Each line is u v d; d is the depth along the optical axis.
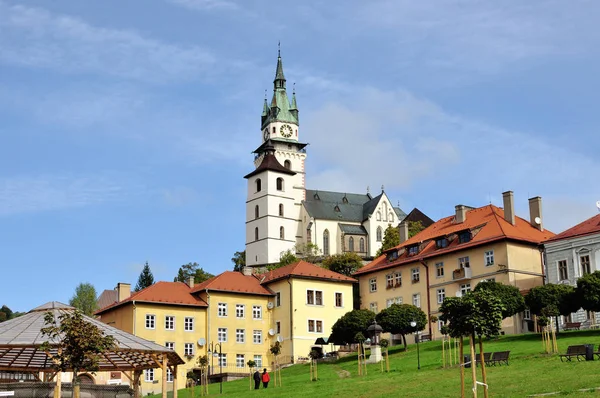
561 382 43.25
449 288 93.81
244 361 97.69
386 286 102.94
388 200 191.88
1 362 58.44
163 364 53.16
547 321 64.69
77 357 40.81
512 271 87.56
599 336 66.94
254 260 183.50
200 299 98.62
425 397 43.22
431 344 80.31
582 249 83.44
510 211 93.50
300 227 188.75
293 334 97.56
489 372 52.41
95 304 166.12
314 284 101.06
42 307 52.81
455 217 102.38
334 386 53.62
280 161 195.88
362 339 72.62
